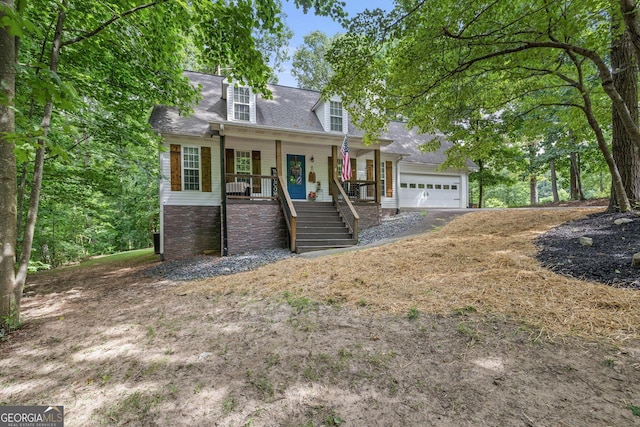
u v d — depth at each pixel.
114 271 8.69
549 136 14.94
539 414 1.68
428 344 2.53
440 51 5.00
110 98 7.47
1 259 3.86
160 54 6.60
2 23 2.25
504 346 2.34
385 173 13.49
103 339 3.43
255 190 11.40
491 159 17.12
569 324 2.50
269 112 11.72
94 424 2.03
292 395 2.11
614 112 6.45
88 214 13.73
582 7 3.89
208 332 3.32
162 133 9.62
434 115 6.91
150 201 16.22
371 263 5.10
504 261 4.19
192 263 8.31
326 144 10.78
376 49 4.93
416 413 1.81
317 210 10.52
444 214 11.02
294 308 3.68
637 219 5.14
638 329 2.31
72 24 5.73
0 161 3.81
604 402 1.70
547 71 5.98
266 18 4.60
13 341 3.63
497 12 4.57
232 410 2.02
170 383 2.41
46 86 2.75
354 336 2.82
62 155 3.10
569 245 4.49
